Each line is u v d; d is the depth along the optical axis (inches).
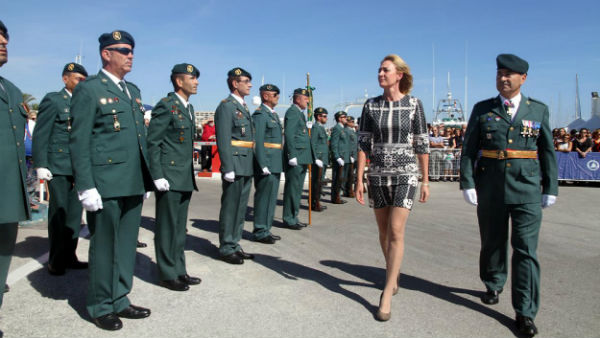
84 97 123.0
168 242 158.2
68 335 120.6
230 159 189.6
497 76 141.9
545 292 157.1
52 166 173.2
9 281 164.1
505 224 144.1
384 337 121.1
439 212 328.5
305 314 136.3
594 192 461.4
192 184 164.2
